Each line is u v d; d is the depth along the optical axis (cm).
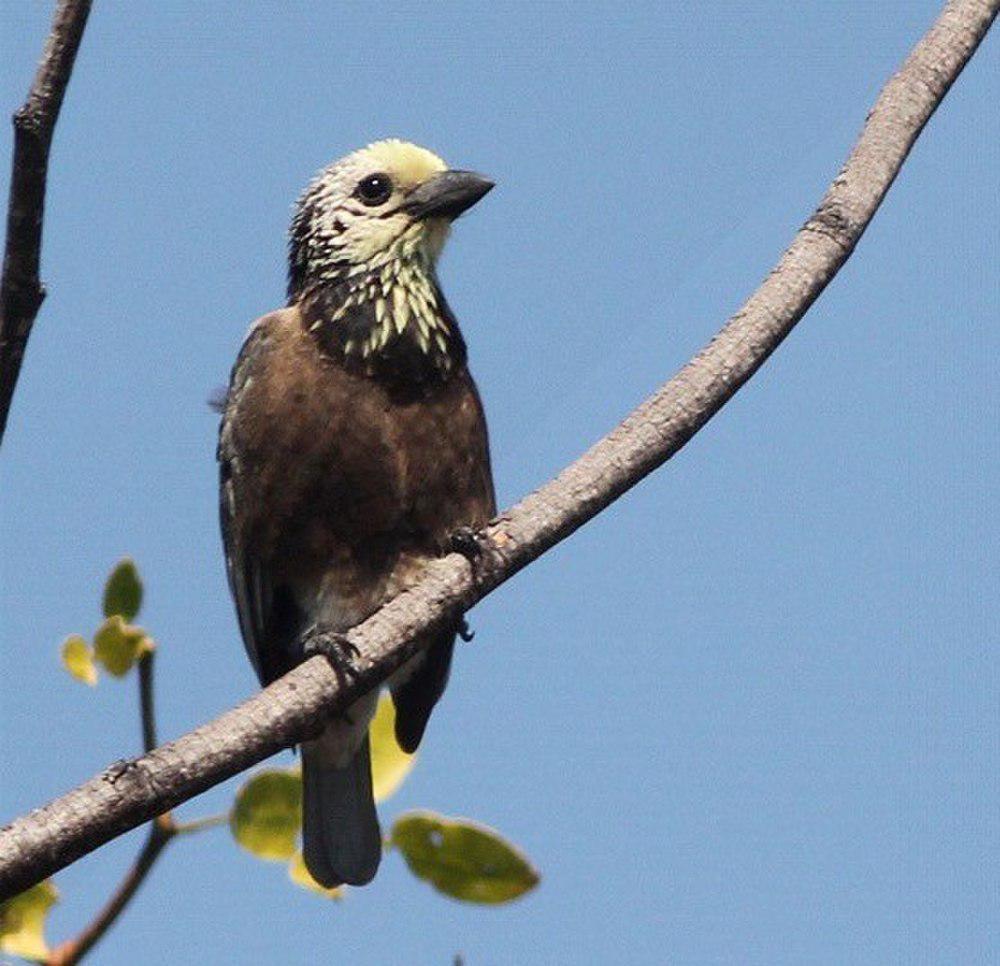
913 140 967
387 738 1100
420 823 941
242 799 926
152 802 756
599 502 902
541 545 907
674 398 901
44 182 733
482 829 936
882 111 968
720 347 901
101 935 890
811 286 914
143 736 895
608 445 907
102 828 745
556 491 905
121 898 895
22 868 730
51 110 726
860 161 949
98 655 888
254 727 809
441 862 948
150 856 903
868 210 938
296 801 934
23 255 740
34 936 883
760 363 904
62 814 739
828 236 925
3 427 769
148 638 891
